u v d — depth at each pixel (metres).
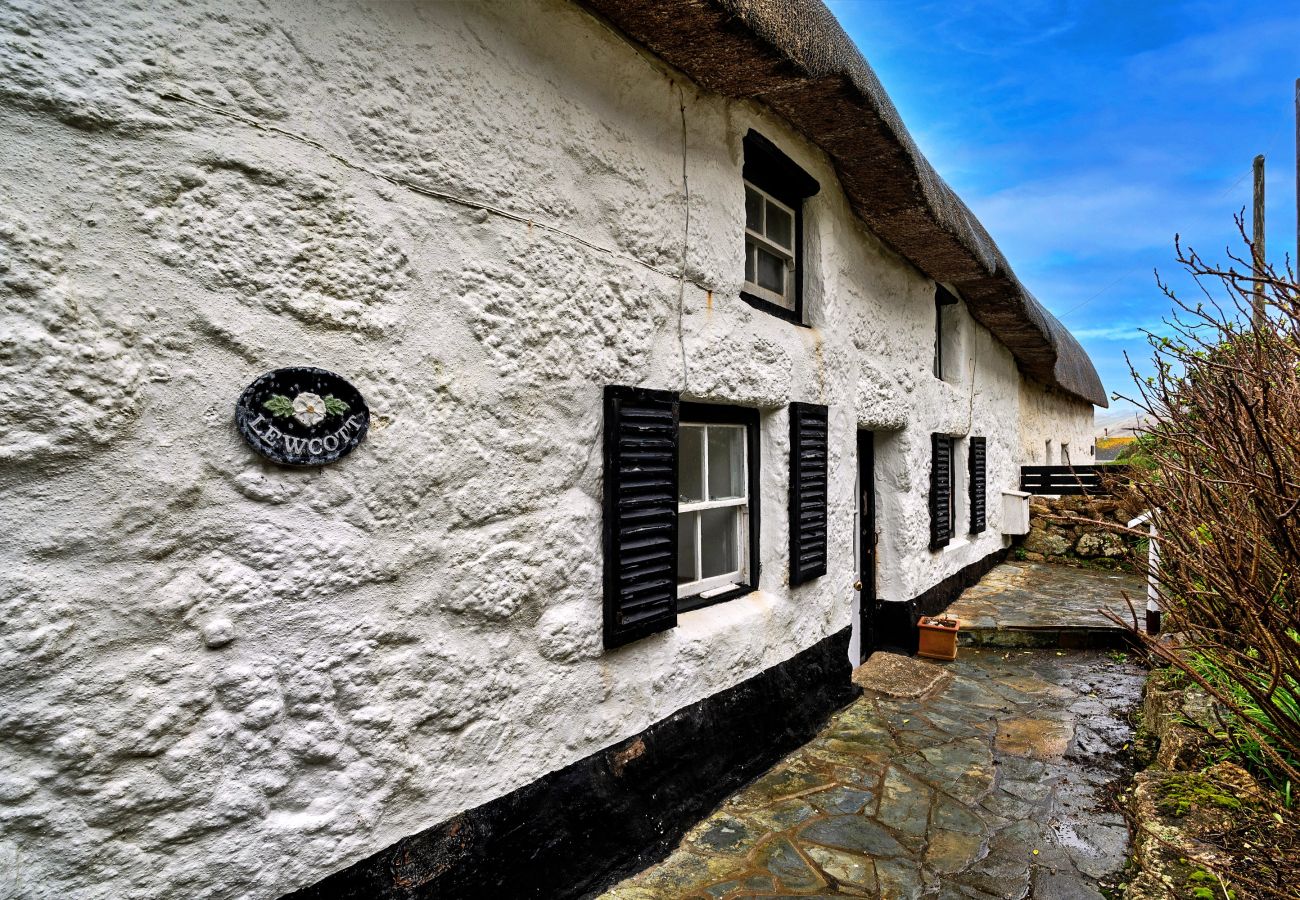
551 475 2.15
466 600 1.89
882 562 5.33
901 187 3.92
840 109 3.18
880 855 2.56
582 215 2.27
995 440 8.23
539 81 2.12
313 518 1.56
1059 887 2.37
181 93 1.36
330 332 1.59
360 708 1.65
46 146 1.21
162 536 1.33
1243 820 2.18
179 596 1.35
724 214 2.99
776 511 3.46
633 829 2.45
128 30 1.30
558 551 2.17
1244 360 2.31
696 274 2.82
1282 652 2.00
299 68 1.54
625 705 2.47
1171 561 2.93
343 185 1.61
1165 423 2.80
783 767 3.31
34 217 1.19
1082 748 3.54
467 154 1.89
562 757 2.22
